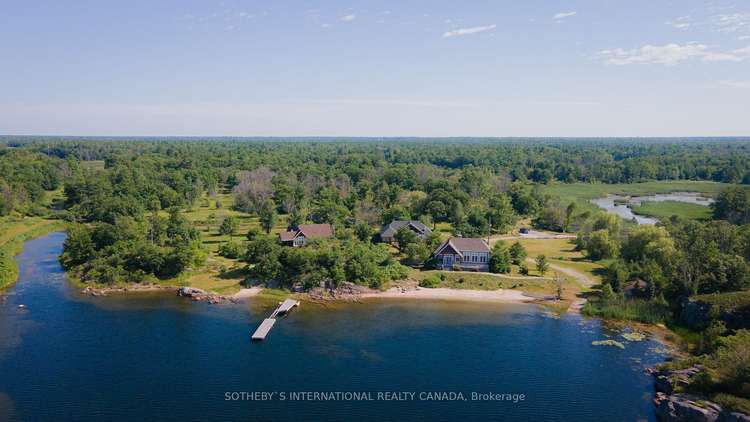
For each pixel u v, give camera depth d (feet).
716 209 620.08
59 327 297.74
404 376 243.60
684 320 308.81
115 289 370.73
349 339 287.07
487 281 388.16
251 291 368.27
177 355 262.88
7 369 244.83
